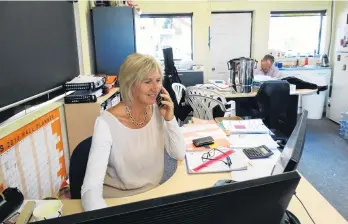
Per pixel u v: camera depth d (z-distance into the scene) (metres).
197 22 5.11
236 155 1.52
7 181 1.28
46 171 1.73
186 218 0.48
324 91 4.91
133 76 1.26
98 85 2.28
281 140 1.89
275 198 0.56
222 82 4.22
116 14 3.02
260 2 5.09
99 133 1.24
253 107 3.65
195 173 1.36
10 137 1.31
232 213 0.52
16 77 1.49
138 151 1.33
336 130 4.34
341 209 2.32
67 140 2.13
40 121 1.65
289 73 4.98
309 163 3.19
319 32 5.35
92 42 3.12
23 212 0.93
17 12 1.52
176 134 1.49
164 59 3.97
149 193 1.21
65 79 2.23
